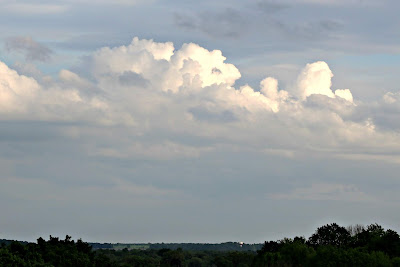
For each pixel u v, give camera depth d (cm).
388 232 18288
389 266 15838
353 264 16100
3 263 13500
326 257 16688
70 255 16762
